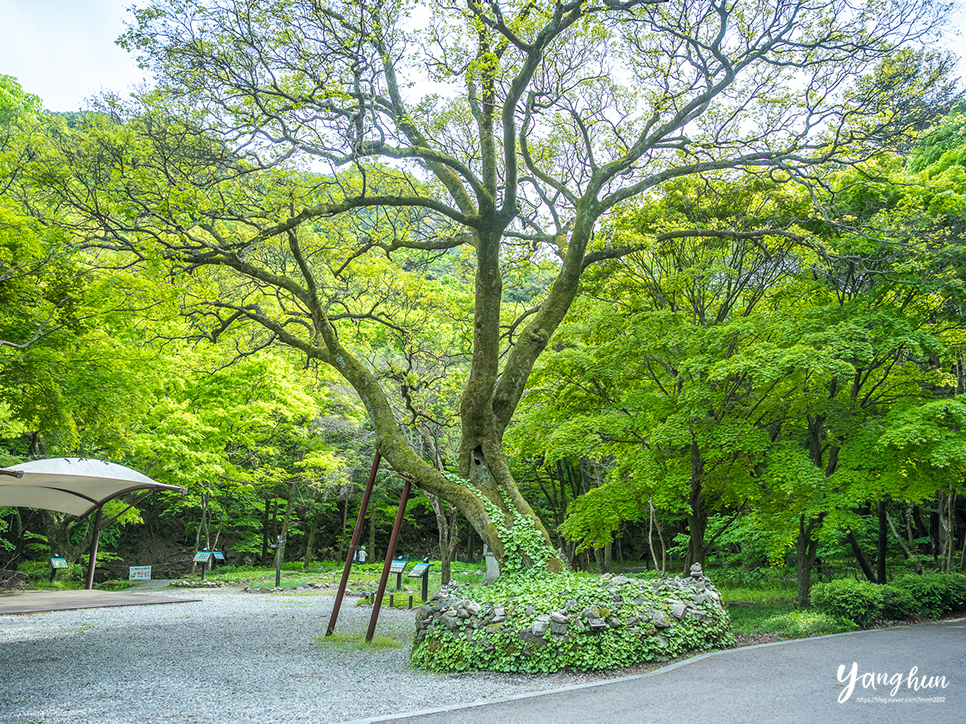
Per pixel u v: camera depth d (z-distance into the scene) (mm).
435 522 39531
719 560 27938
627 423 13836
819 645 9219
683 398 12492
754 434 12219
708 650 8773
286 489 29094
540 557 10602
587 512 13672
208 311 13688
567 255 12727
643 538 35625
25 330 11992
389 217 14672
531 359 12422
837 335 11617
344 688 6922
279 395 23188
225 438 23219
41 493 17922
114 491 18250
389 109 12281
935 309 13961
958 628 11203
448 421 19516
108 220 10320
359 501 35594
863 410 13586
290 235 11141
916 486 13414
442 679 7324
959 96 12531
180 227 10164
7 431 18188
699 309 15352
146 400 16547
